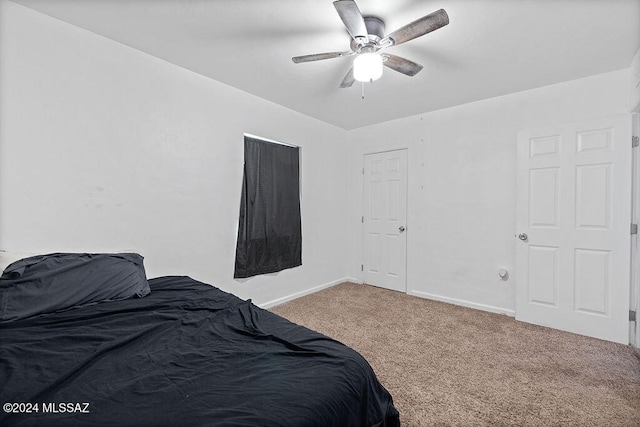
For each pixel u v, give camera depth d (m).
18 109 1.74
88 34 1.99
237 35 2.03
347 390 0.95
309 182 3.78
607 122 2.48
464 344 2.39
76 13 1.81
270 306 3.28
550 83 2.76
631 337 2.39
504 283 3.08
